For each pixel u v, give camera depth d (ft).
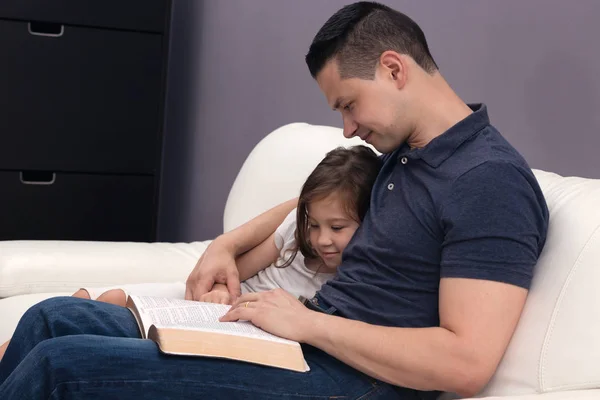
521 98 6.47
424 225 4.62
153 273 7.05
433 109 4.85
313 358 4.61
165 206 12.94
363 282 4.85
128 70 10.80
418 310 4.67
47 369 3.92
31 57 10.39
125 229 11.02
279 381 4.29
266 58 10.02
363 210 5.28
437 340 4.25
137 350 4.13
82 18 10.52
